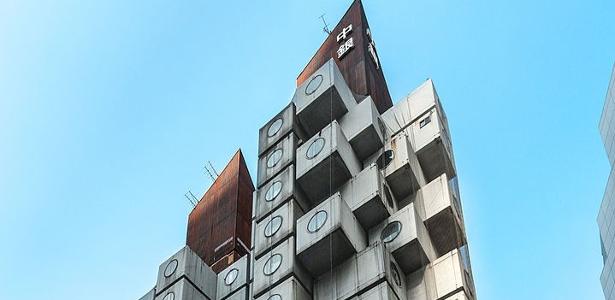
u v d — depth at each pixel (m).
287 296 50.47
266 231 56.94
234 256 73.19
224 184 86.38
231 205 81.44
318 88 64.38
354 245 51.75
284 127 64.25
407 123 64.50
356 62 77.25
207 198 86.31
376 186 54.97
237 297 61.69
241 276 63.34
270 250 55.19
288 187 58.44
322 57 82.75
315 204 59.16
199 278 63.53
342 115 64.00
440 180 57.91
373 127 60.34
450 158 62.22
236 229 77.31
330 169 57.38
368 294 48.50
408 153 59.03
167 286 62.38
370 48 80.88
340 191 57.41
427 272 52.16
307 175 57.91
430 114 63.59
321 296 51.56
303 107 64.19
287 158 61.12
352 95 66.88
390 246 52.56
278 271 52.75
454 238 55.00
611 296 62.03
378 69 80.19
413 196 58.34
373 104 63.72
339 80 65.31
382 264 49.38
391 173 58.25
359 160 61.28
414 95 66.50
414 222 52.94
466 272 52.69
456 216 56.38
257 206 59.88
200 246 78.62
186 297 60.69
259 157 64.00
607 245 64.25
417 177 58.78
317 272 53.53
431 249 53.72
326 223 52.06
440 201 56.31
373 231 55.00
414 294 51.28
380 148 61.09
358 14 83.88
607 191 65.62
